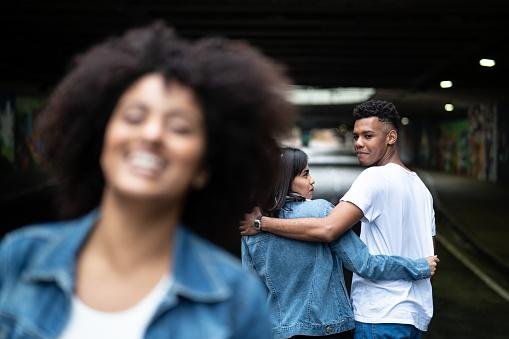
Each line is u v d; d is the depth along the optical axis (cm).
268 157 154
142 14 1034
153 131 130
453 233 1431
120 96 138
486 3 944
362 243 291
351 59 1559
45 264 129
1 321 126
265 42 1334
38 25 1166
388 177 299
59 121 148
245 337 136
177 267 130
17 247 135
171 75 135
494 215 1642
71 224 141
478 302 761
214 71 138
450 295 799
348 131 7606
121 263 132
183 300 129
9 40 1314
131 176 129
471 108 3161
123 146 131
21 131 2289
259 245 288
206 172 143
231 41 150
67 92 145
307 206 295
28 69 1731
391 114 316
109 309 129
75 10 1034
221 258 139
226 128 140
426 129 4322
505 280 907
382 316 295
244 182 152
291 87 166
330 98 3303
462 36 1210
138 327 127
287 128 153
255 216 283
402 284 297
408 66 1698
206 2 980
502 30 1134
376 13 1054
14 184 2170
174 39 143
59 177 155
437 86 2059
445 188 2481
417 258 305
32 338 124
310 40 1309
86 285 131
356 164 4447
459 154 3441
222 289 131
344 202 289
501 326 653
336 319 287
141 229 132
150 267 133
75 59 150
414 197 307
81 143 147
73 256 131
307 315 282
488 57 1411
